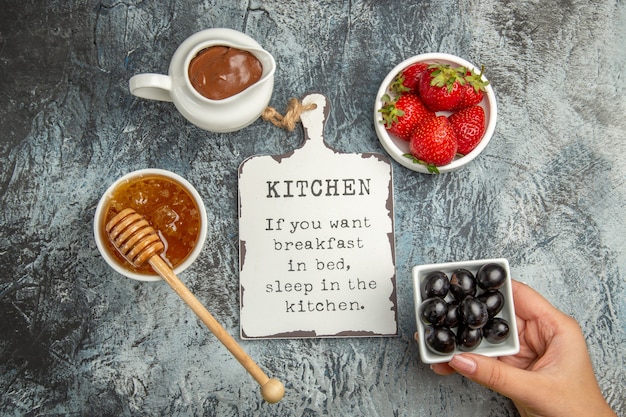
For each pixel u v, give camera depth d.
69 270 1.11
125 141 1.12
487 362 0.92
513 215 1.13
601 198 1.14
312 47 1.14
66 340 1.10
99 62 1.12
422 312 0.93
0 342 1.10
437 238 1.12
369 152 1.12
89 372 1.10
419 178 1.13
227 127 1.02
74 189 1.11
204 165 1.12
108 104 1.12
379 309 1.10
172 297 1.11
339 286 1.10
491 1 1.15
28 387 1.10
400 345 1.11
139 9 1.13
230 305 1.11
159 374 1.10
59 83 1.12
